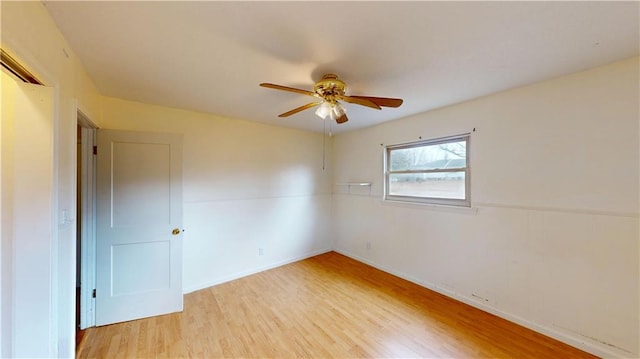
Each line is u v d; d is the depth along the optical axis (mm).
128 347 1992
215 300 2764
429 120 3012
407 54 1671
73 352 1637
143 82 2143
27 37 1062
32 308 1294
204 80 2105
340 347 1994
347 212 4281
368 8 1217
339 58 1727
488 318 2389
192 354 1915
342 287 3090
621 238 1784
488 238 2494
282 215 3889
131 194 2395
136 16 1275
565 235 2023
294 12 1249
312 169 4281
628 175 1754
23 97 1275
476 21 1314
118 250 2354
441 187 2988
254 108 2912
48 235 1314
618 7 1199
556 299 2066
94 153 2289
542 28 1376
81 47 1567
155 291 2463
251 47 1588
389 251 3559
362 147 3994
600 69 1849
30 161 1288
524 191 2242
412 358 1875
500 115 2391
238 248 3400
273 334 2158
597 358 1841
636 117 1719
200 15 1271
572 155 1982
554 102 2066
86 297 2254
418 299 2773
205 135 3113
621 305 1781
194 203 3029
